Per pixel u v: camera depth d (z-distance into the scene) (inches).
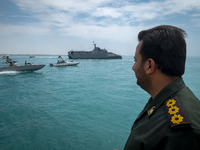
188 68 1811.0
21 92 616.1
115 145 229.8
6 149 218.5
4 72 1178.0
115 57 3513.8
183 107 29.1
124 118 334.6
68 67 1883.6
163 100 33.9
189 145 24.7
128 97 530.6
